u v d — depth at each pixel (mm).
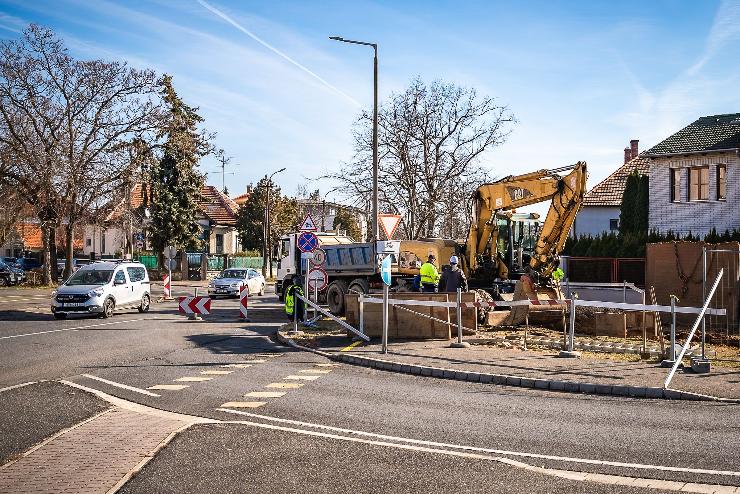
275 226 75000
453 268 19266
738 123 35562
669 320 20750
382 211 41094
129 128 45875
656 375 12227
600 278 28484
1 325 23031
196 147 50344
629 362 13719
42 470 6965
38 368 13969
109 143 45812
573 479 6668
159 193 62438
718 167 34344
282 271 32656
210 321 24750
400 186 40344
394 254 25297
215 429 8688
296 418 9461
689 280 20438
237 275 41906
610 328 18266
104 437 8250
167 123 47188
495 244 22359
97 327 22297
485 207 22000
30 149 44062
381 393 11328
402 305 18094
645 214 37281
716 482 6574
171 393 11305
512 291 22422
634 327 18422
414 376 13094
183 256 62875
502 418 9438
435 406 10266
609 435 8445
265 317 26609
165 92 47500
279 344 18078
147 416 9445
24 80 43125
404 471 6926
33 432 8602
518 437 8367
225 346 17641
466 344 16156
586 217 47562
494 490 6336
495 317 19703
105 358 15414
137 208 60250
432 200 40344
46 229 47125
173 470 6957
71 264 46844
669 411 9867
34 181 44531
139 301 28469
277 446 7879
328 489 6367
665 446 7898
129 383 12250
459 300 16344
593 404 10422
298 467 7062
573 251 34500
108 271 27250
